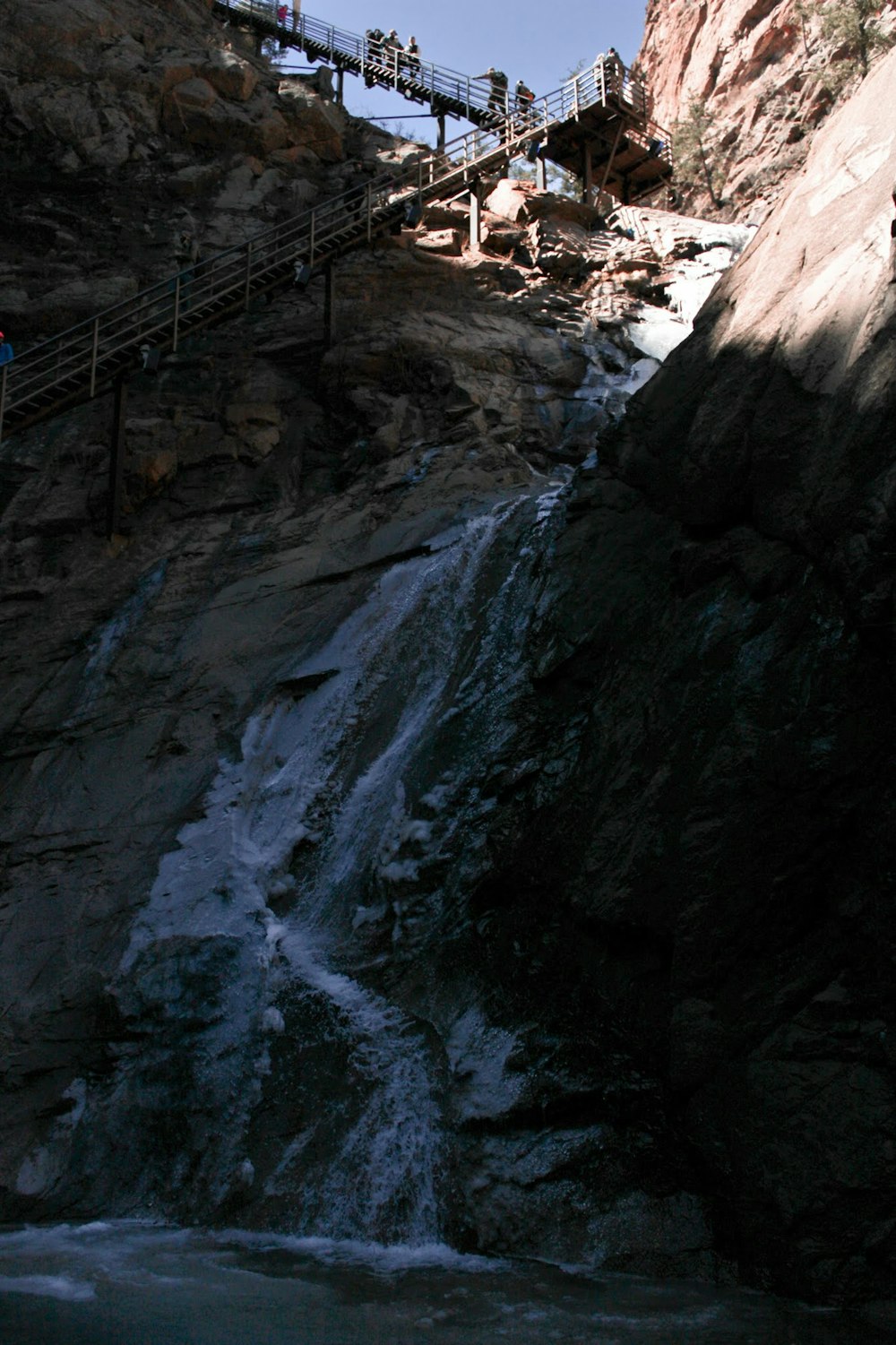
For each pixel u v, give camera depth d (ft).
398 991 34.40
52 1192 35.09
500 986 32.14
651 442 40.11
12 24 102.83
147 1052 37.52
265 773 48.03
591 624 38.37
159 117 104.83
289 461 68.85
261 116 108.06
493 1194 27.32
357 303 78.18
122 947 41.81
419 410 69.46
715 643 31.42
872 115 36.29
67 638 59.77
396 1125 30.27
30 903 45.93
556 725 37.32
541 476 63.67
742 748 28.71
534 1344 20.95
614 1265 25.30
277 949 38.50
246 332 78.43
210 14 121.49
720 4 148.77
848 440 29.37
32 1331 21.99
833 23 120.26
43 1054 39.60
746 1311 22.47
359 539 58.59
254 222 99.09
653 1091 27.50
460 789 38.86
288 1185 30.86
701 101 138.31
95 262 91.71
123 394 67.56
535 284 80.94
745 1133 25.23
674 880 28.84
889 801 25.54
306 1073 33.55
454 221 87.40
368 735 46.39
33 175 97.45
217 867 43.39
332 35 125.90
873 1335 21.08
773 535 31.89
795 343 33.45
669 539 37.40
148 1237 30.19
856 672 27.14
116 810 48.88
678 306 80.89
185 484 68.08
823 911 26.66
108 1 109.70
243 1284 25.20
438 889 36.35
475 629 46.16
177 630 56.95
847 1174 23.52
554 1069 28.89
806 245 35.83
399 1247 27.81
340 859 41.55
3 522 67.67
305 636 53.83
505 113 118.73
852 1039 24.88
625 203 102.83
